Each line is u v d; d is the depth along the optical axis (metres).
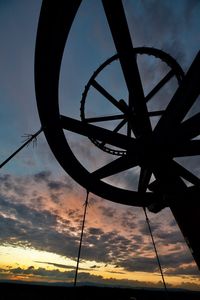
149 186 6.24
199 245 4.27
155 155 4.76
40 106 4.74
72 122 5.16
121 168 5.54
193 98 3.78
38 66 4.13
